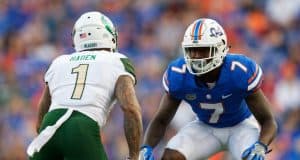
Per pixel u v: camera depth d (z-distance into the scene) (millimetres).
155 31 40406
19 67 38625
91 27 16453
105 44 16469
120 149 31984
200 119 18438
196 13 41031
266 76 36094
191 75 17406
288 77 35969
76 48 16578
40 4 43500
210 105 17734
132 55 38906
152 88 35469
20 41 41219
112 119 32594
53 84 16141
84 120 15516
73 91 15820
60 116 15609
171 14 41125
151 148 17859
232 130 18359
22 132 33500
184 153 18094
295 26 40562
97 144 15531
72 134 15430
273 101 34969
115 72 15898
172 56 38812
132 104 15531
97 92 15727
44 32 41938
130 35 40812
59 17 42719
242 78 17250
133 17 41719
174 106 17953
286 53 38750
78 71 16000
